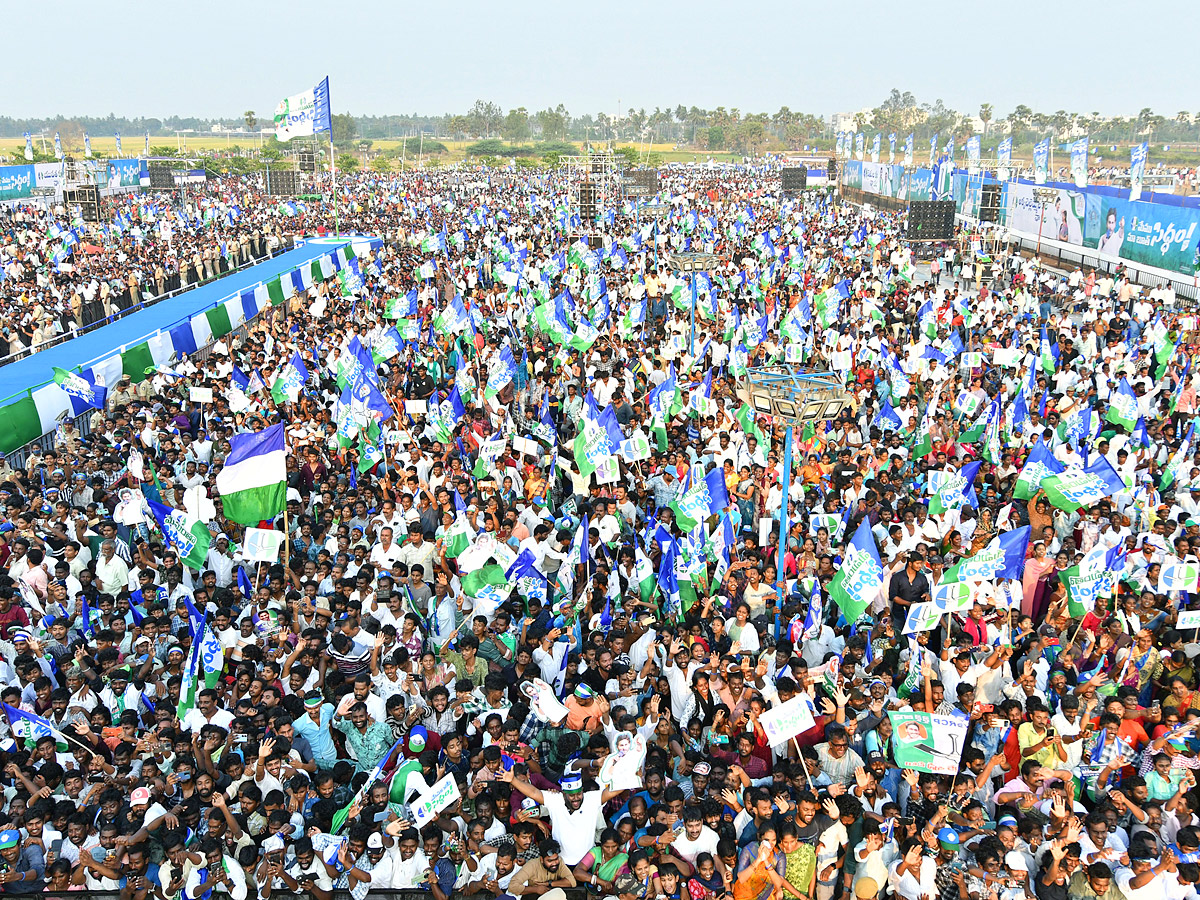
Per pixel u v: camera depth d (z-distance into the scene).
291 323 30.48
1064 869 7.47
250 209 77.06
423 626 11.69
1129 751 8.75
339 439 16.81
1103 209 44.31
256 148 184.75
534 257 42.38
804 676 9.25
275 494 12.69
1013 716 8.92
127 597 12.62
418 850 7.62
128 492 13.75
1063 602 11.48
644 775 8.30
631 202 81.00
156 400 21.59
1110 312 29.38
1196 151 163.88
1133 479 15.07
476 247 50.66
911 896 7.40
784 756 8.94
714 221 62.62
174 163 120.12
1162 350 22.75
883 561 12.74
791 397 11.99
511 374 20.59
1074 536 13.58
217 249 44.72
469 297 33.38
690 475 14.20
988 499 15.47
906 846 7.63
